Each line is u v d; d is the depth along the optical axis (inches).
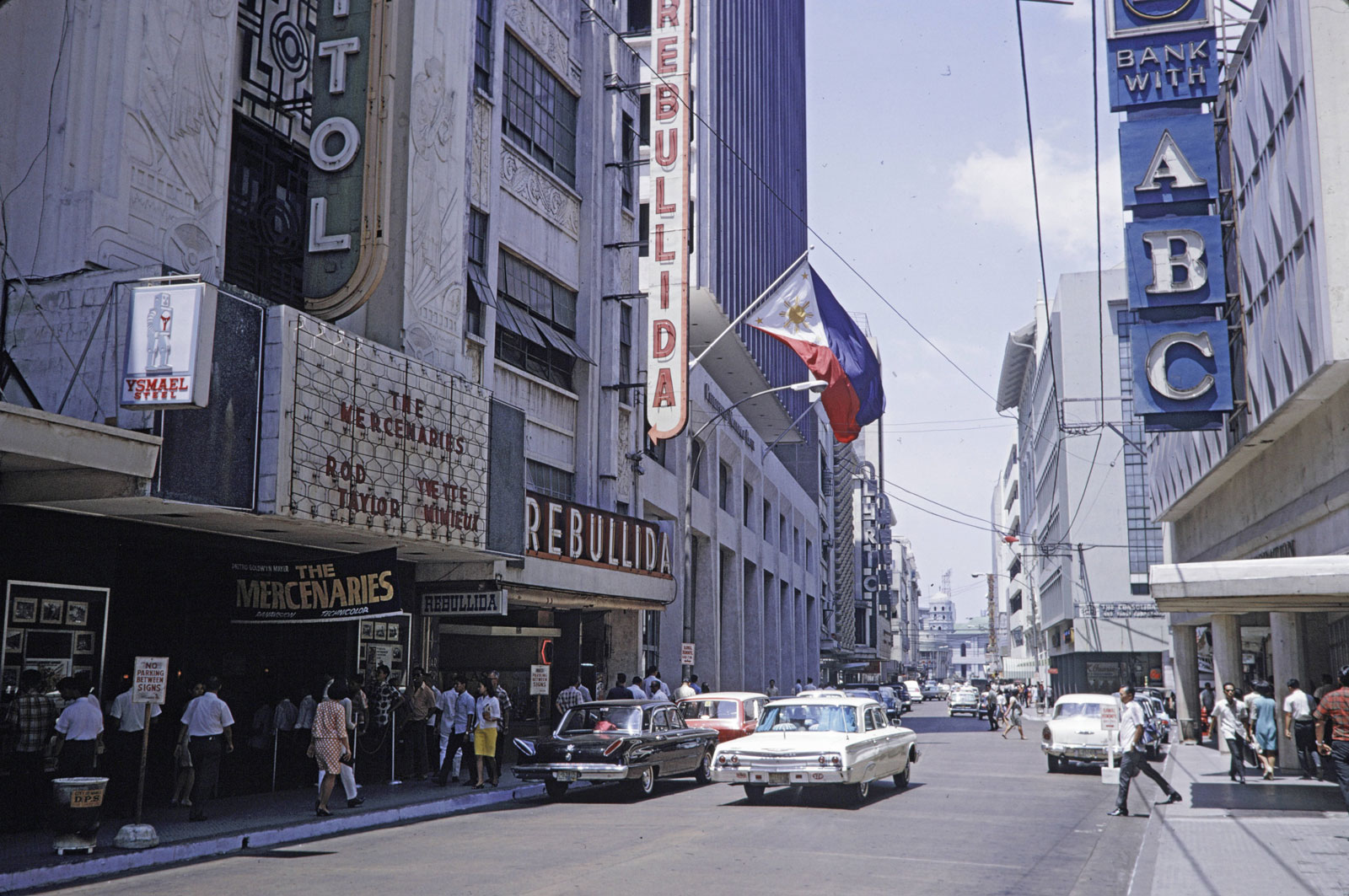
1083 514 2778.1
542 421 1057.5
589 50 1189.7
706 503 1674.5
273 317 581.3
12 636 530.9
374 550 727.7
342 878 416.5
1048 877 434.6
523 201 1038.4
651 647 1453.0
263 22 696.4
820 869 435.5
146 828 482.9
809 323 1127.6
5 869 417.1
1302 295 790.5
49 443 460.4
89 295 540.4
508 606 914.7
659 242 1163.9
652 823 584.1
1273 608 804.6
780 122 2431.1
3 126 565.0
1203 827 573.0
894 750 740.7
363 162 674.8
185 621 665.0
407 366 690.2
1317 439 855.1
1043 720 2241.6
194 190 613.6
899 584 6806.1
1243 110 941.8
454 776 802.2
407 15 789.2
